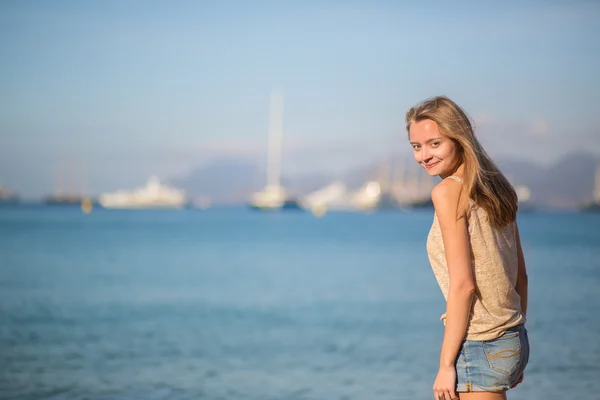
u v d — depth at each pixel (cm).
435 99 292
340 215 15488
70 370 804
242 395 690
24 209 17788
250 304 1466
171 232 5719
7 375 773
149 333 1096
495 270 281
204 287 1792
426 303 1460
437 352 920
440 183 286
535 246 3434
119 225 7125
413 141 295
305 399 673
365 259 2834
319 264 2578
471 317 282
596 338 964
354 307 1405
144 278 2034
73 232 5331
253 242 4269
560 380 718
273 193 17300
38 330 1123
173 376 775
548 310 1254
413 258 2884
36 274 2139
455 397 284
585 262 2405
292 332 1106
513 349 283
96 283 1884
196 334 1086
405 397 683
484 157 284
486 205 279
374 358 883
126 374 786
